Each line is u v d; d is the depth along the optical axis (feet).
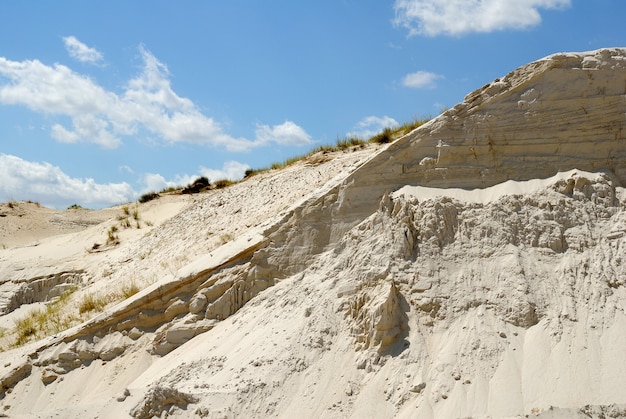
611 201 41.39
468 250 41.19
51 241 103.09
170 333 49.01
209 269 50.42
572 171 42.57
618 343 35.17
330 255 45.34
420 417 34.27
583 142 43.37
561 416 31.83
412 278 40.60
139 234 90.89
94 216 132.46
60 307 69.72
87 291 71.92
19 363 51.19
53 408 47.44
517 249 40.47
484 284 39.58
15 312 80.64
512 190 42.78
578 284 38.47
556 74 44.24
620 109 43.27
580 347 35.50
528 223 41.27
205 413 37.37
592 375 34.01
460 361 36.47
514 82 45.01
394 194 44.83
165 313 50.70
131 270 71.51
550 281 38.96
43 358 51.31
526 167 43.62
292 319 42.57
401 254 41.63
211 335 46.75
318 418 36.27
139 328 51.21
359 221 45.93
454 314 38.93
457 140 45.01
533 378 34.78
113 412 41.01
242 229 61.93
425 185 44.88
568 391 33.55
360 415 35.68
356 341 39.42
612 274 38.32
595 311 37.01
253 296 48.03
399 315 39.55
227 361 41.81
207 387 39.58
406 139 46.06
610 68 43.75
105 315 52.03
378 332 38.70
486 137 44.47
